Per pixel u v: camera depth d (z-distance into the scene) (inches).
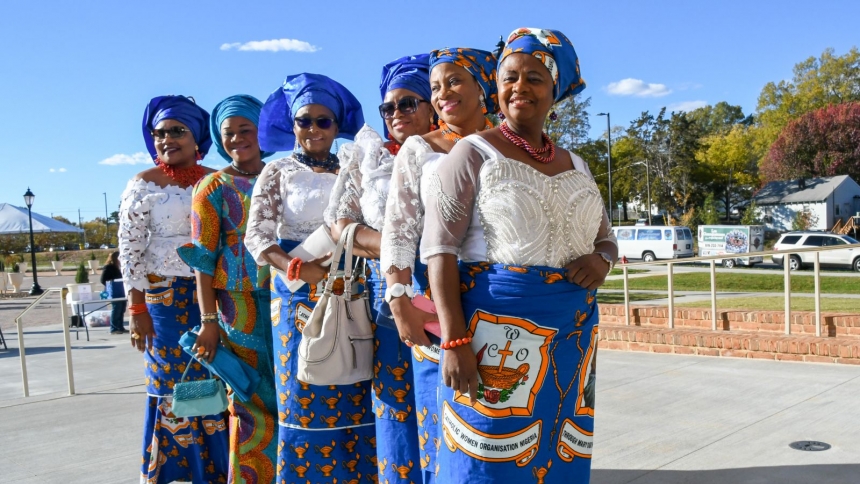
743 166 3019.2
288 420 116.5
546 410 80.1
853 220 2038.6
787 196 2421.3
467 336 79.8
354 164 110.0
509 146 82.0
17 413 224.4
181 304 140.1
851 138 2596.0
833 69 3169.3
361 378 110.2
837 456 149.9
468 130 102.5
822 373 230.1
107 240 2908.5
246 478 130.7
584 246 83.2
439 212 80.4
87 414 220.7
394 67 115.4
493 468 78.8
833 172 2610.7
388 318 96.7
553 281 78.4
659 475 143.9
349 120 129.0
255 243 115.4
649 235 1348.4
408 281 87.3
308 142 121.3
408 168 90.0
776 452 154.2
